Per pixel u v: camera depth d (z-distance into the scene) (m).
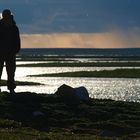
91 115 30.16
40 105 30.88
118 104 33.94
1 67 33.50
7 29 32.81
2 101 31.28
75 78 111.44
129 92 72.69
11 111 29.58
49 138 22.17
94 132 26.83
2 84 80.44
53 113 29.77
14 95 32.59
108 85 88.62
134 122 29.38
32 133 23.95
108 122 28.59
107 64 190.62
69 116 29.69
